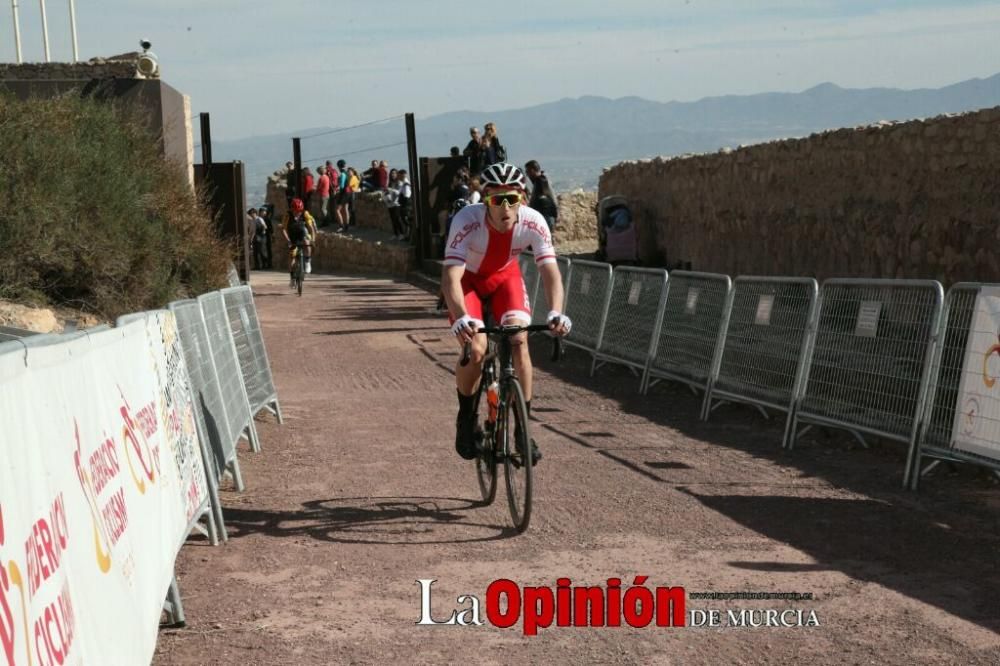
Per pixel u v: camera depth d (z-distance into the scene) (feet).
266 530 18.65
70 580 8.24
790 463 23.62
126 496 11.04
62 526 8.24
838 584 15.11
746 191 50.34
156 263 33.50
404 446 26.40
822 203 42.98
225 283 39.52
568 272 46.03
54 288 29.96
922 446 21.06
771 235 47.83
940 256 34.88
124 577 10.22
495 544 17.49
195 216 38.73
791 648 12.78
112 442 10.80
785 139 46.14
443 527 18.63
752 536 17.63
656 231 63.77
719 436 27.22
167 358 15.99
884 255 38.34
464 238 18.99
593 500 20.29
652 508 19.60
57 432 8.50
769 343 28.12
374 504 20.48
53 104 35.42
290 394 36.17
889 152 37.76
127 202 32.58
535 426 29.01
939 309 21.31
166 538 13.30
